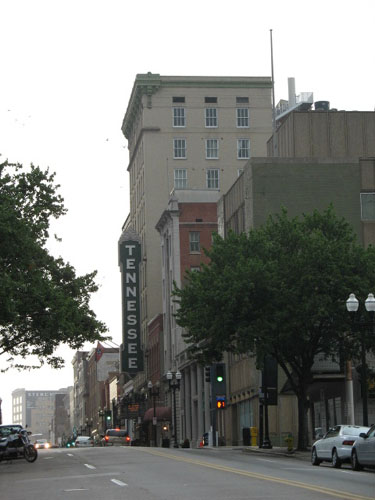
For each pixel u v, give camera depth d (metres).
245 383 71.31
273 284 46.47
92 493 22.61
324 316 45.72
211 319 47.72
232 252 49.56
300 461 39.44
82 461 40.41
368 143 74.25
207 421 83.12
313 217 51.03
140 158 128.12
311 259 46.75
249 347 46.53
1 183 49.16
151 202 122.88
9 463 43.62
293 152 73.25
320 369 56.47
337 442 33.44
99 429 177.75
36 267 49.56
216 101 125.62
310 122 73.88
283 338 47.22
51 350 52.06
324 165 69.62
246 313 46.81
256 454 48.09
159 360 109.19
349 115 74.31
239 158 125.00
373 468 32.06
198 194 104.44
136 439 117.75
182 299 50.50
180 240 103.00
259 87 126.31
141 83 123.81
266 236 49.78
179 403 98.38
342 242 48.44
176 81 124.88
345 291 46.09
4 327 50.16
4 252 44.94
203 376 86.25
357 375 59.72
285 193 69.00
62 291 50.78
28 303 46.72
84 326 52.56
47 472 33.06
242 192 72.81
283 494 20.97
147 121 124.38
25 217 50.25
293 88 118.06
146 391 119.00
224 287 46.69
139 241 123.81
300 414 49.84
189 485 24.27
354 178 69.75
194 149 124.56
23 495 23.03
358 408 60.00
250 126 125.62
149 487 23.91
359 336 46.22
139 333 122.31
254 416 67.56
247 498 20.02
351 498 19.70
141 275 126.75
